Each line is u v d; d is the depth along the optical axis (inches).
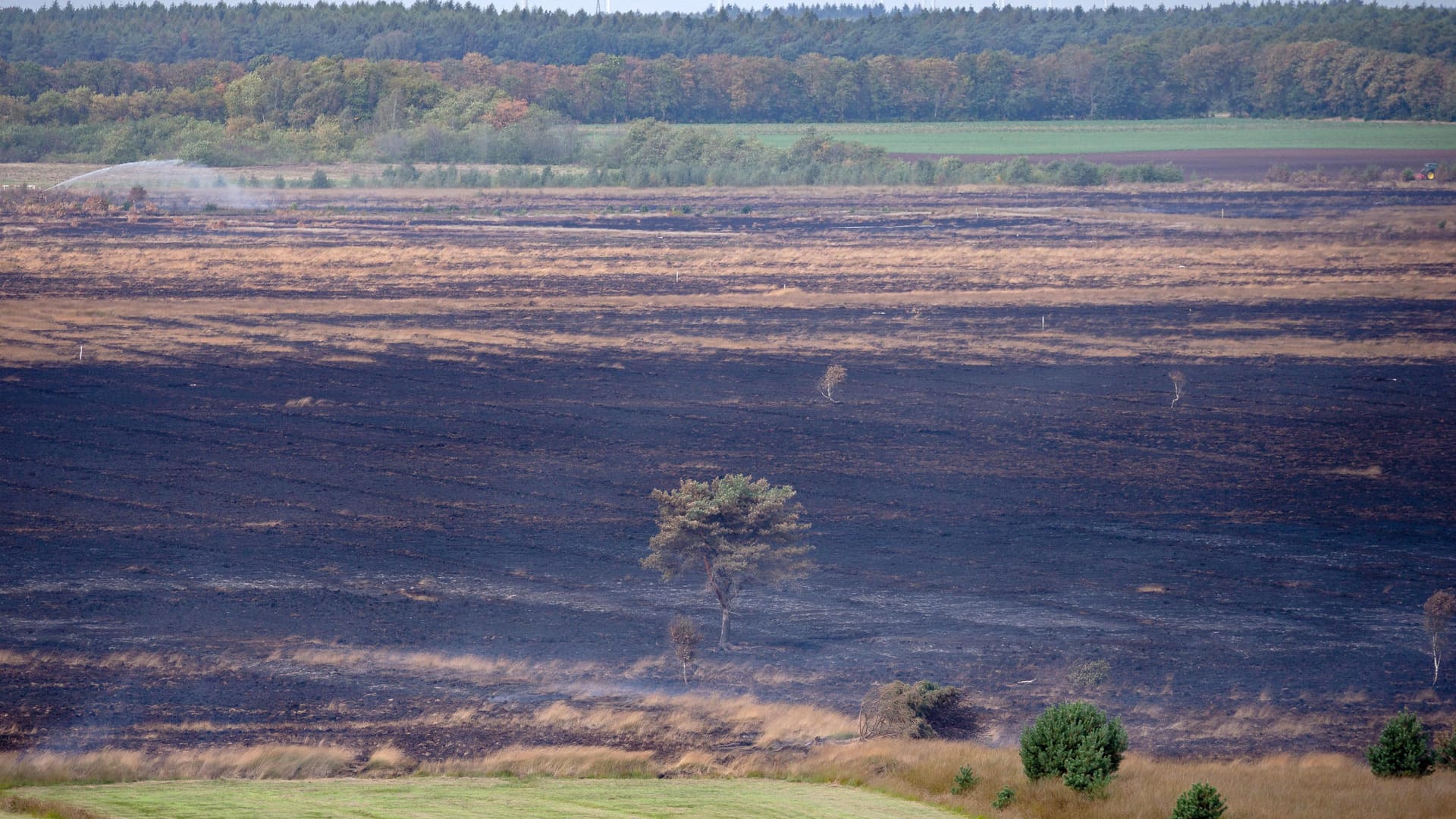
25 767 4116.6
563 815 3486.7
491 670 5260.8
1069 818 3624.5
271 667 5226.4
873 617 5876.0
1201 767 4092.0
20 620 5644.7
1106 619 5826.8
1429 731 4648.1
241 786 3937.0
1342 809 3575.3
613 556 6683.1
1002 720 4783.5
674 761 4384.8
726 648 5541.3
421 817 3430.1
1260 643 5541.3
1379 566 6505.9
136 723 4660.4
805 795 3870.6
